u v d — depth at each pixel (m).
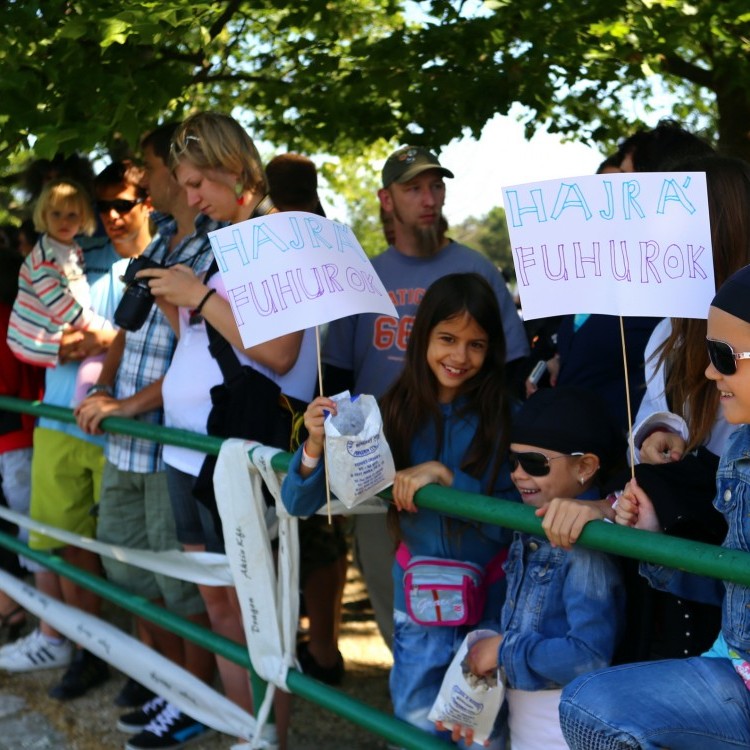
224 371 3.13
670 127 3.02
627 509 2.14
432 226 3.92
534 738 2.38
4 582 4.80
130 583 4.07
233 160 3.10
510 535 2.69
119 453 3.79
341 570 4.42
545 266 2.14
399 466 2.78
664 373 2.42
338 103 5.20
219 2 4.23
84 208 4.22
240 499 2.97
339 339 3.92
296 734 4.02
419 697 2.71
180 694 3.54
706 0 4.02
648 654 2.27
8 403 4.38
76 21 3.40
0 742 4.04
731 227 2.20
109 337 4.32
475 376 2.77
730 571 1.80
